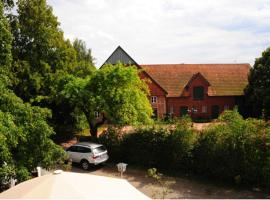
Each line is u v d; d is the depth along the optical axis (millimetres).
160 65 48750
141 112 26594
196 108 46188
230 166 19156
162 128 22875
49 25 30562
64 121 32906
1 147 12352
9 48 16438
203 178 20734
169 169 22469
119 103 25953
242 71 49062
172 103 45875
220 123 20484
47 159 15141
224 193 18109
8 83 16422
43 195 7188
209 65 49438
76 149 23875
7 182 14125
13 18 29312
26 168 14258
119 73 25891
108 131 25781
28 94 29375
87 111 27922
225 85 47094
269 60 39688
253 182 19094
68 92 26344
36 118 15062
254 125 18938
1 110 13977
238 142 18859
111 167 23906
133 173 22188
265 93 38969
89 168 23609
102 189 7621
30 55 29484
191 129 21500
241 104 46812
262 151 18109
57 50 30531
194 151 21156
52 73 30016
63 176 7906
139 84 28562
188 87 45906
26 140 13961
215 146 19734
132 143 24234
